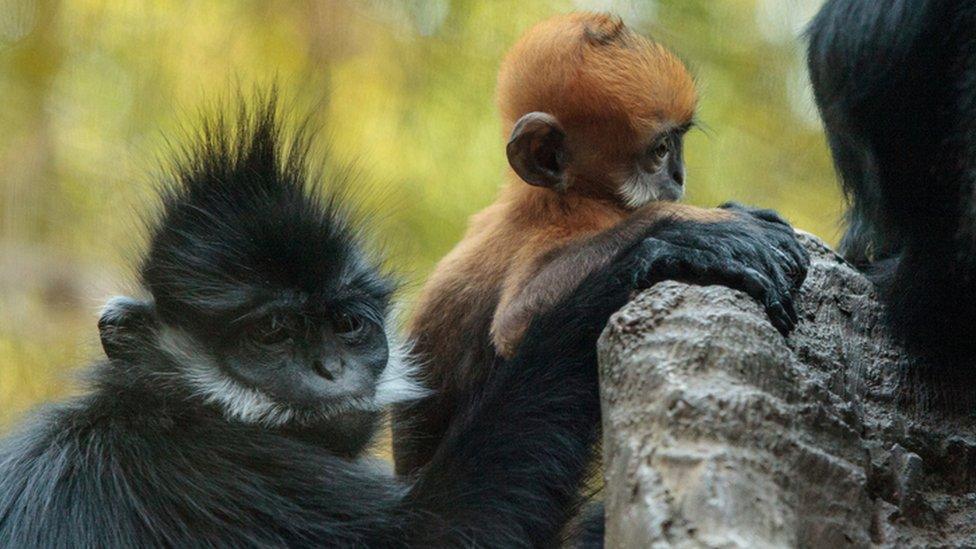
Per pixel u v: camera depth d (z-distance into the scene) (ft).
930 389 28.32
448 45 61.36
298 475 29.43
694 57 60.18
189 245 31.14
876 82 28.84
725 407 20.88
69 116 62.03
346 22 60.70
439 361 33.53
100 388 31.19
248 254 30.55
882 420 27.17
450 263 34.58
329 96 59.31
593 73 34.55
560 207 33.65
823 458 21.48
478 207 59.41
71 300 60.49
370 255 33.47
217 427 29.84
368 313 31.32
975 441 27.55
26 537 28.73
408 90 60.59
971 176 26.99
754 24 62.13
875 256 32.71
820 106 31.73
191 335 30.68
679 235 27.45
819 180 60.75
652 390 21.50
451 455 29.35
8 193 61.05
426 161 59.77
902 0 28.37
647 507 19.76
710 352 21.86
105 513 28.78
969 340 28.55
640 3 60.80
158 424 29.96
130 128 60.03
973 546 24.61
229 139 32.91
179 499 28.94
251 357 30.37
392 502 29.43
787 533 20.11
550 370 29.17
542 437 28.73
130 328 31.53
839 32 29.89
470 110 60.80
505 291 31.45
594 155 34.35
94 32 62.08
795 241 27.81
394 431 33.68
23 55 62.49
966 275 27.81
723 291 23.70
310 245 30.60
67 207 61.67
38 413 32.04
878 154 29.50
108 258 55.72
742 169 60.34
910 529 24.35
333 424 30.19
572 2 60.95
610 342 22.67
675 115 35.14
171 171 34.32
